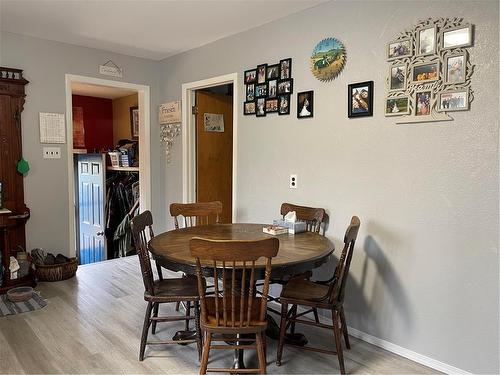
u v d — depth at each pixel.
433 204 2.25
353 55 2.61
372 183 2.55
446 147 2.18
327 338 2.65
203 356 1.96
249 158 3.48
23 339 2.53
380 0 2.44
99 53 4.09
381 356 2.41
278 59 3.15
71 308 3.04
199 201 4.32
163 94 4.54
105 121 6.27
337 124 2.74
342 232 2.75
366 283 2.60
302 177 3.01
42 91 3.74
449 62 2.13
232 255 1.79
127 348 2.44
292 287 2.39
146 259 2.28
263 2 2.81
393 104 2.39
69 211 3.97
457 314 2.18
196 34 3.55
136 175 5.30
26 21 3.24
